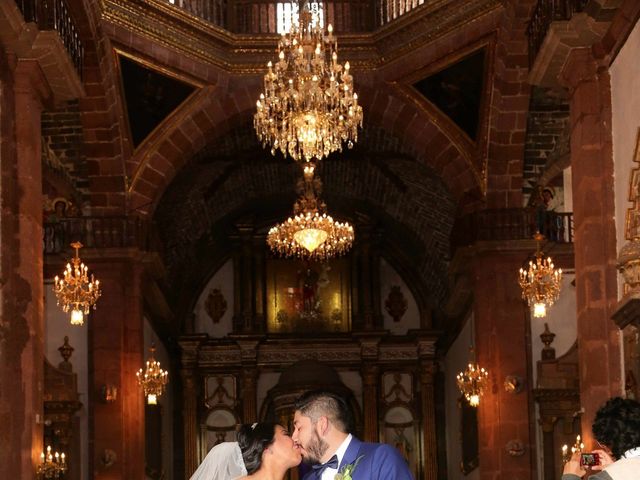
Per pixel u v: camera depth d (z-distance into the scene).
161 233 30.23
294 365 33.66
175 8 21.86
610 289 14.97
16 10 14.05
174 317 32.59
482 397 23.56
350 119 17.98
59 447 23.39
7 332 14.85
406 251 34.66
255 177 31.72
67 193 23.66
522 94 22.11
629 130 14.21
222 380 34.25
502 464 23.23
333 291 34.97
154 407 29.19
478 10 21.53
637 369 13.81
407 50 22.81
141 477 23.73
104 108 22.34
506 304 23.52
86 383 23.89
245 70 23.44
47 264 23.70
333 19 23.39
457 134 23.34
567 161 23.09
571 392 23.16
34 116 15.51
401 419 34.22
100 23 20.91
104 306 23.53
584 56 15.18
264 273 34.91
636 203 13.52
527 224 23.25
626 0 13.77
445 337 33.50
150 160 23.48
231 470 6.70
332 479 6.70
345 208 34.47
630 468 5.74
